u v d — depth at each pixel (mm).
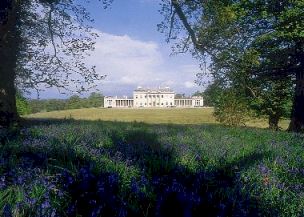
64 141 8969
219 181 6035
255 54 25359
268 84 32625
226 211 4344
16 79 18984
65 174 5129
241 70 25062
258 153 8930
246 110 32062
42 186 4457
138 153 8078
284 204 4844
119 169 5922
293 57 30469
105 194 4512
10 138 9227
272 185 5680
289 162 8289
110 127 15406
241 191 5223
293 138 14680
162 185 5516
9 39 17859
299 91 30312
